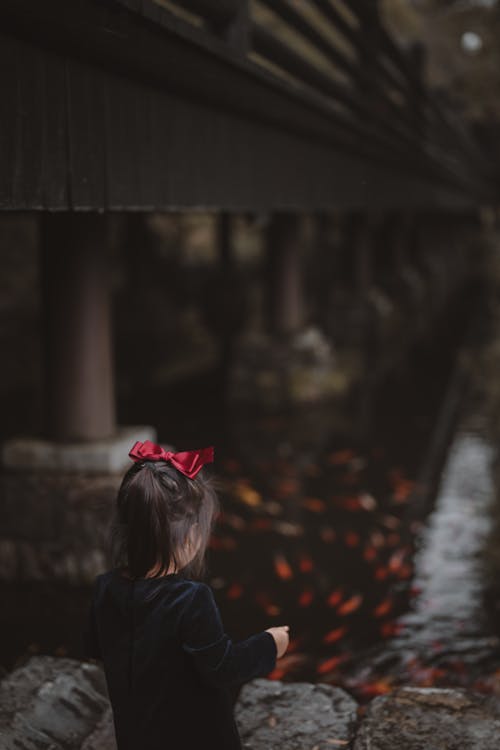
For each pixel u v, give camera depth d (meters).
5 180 2.51
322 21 12.76
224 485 7.04
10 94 2.51
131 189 3.39
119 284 14.28
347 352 14.06
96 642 1.85
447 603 4.79
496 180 23.89
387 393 11.04
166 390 10.79
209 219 17.92
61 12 2.41
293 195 6.01
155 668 1.70
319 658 4.10
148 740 1.71
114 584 1.77
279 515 6.34
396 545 5.73
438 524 6.18
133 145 3.39
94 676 2.99
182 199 3.97
